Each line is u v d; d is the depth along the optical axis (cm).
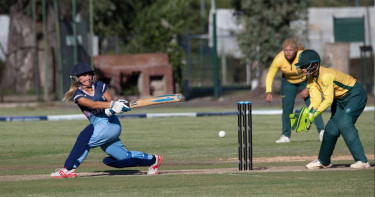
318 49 17012
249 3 13050
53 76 14250
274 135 6038
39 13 14500
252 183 2955
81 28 12712
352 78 3547
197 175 3288
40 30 14612
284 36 13062
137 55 12962
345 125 3534
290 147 5022
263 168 3678
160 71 13000
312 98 3469
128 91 12962
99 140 3194
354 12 19475
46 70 12606
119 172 3559
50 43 14325
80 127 7094
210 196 2575
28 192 2698
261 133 6241
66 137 5984
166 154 4669
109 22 16038
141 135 6116
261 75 13312
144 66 12900
